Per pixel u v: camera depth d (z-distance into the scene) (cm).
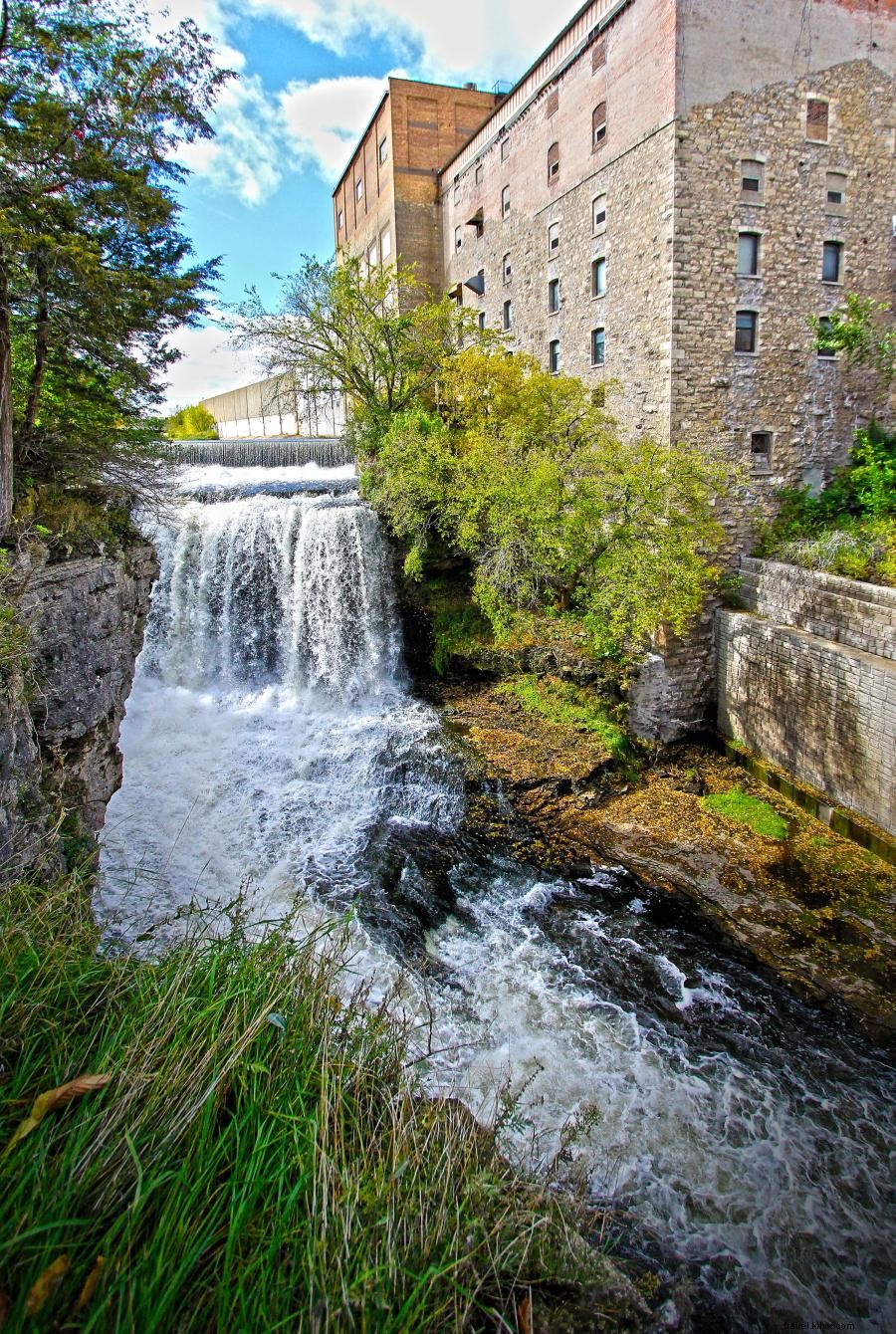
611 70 1675
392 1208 295
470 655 1591
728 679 1545
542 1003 810
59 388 945
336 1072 366
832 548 1403
